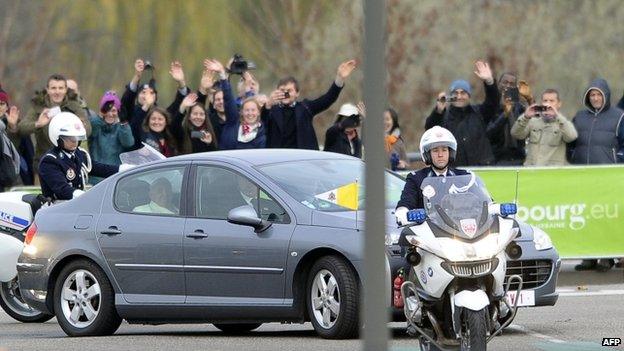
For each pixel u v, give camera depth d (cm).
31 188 5722
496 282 3269
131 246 4253
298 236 4006
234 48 8662
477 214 3284
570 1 9750
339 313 3922
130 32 8662
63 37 8919
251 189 4134
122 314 4262
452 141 3581
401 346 3872
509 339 4000
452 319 3266
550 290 4194
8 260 4716
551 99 5875
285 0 8906
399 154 5966
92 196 4400
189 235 4169
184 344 4034
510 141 5941
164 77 8544
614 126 5847
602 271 5766
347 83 9369
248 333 4347
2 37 9100
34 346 4016
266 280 4047
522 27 9719
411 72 9675
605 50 9738
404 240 3331
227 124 5650
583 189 5600
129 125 5788
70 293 4353
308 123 5616
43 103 5997
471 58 9700
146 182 4312
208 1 8594
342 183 4131
